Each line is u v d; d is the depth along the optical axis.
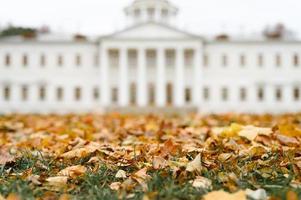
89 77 69.56
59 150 4.52
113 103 67.62
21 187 2.80
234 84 70.44
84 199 2.70
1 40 70.31
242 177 3.08
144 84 65.50
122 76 65.38
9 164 3.78
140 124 8.79
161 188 2.81
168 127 7.82
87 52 69.75
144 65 65.56
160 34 65.44
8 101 70.25
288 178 2.93
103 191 2.80
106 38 65.12
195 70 66.38
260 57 70.75
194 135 5.93
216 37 70.88
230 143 4.32
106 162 3.61
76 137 5.77
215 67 70.25
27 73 70.12
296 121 9.36
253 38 72.50
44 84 69.69
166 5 76.00
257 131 4.88
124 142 5.17
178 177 3.04
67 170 3.34
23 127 9.29
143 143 4.94
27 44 70.06
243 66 70.56
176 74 66.00
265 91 70.81
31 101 70.12
